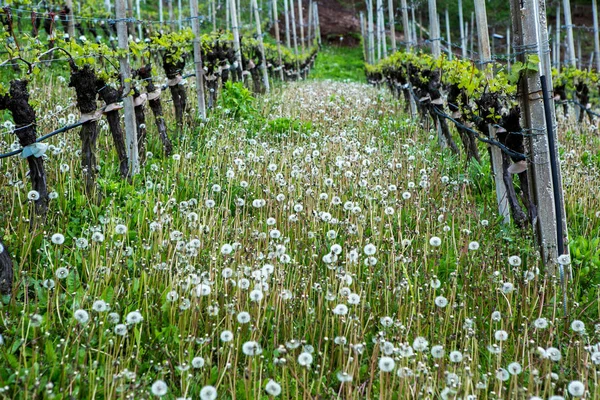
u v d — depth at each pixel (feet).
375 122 32.14
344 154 23.38
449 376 10.00
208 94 33.06
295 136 28.71
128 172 20.62
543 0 15.40
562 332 13.19
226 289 12.71
